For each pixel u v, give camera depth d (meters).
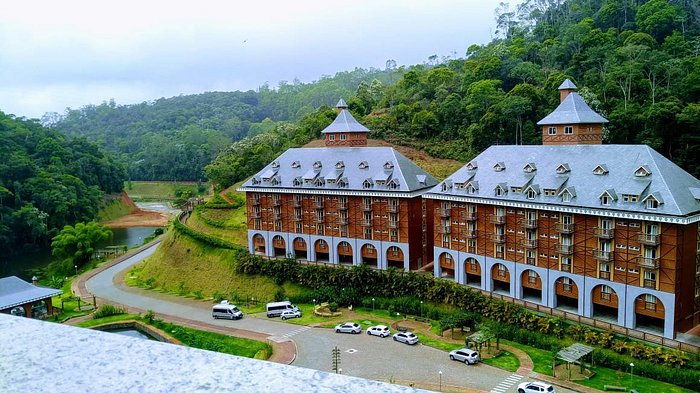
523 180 71.38
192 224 119.31
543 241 68.25
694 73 97.19
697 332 59.38
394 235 85.06
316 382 5.22
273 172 98.75
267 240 98.62
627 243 60.59
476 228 75.50
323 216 92.19
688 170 87.50
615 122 95.06
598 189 64.00
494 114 112.81
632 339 58.69
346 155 94.56
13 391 5.04
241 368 5.64
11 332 6.79
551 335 63.88
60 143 195.00
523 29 178.50
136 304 91.94
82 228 126.69
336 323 76.25
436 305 76.12
